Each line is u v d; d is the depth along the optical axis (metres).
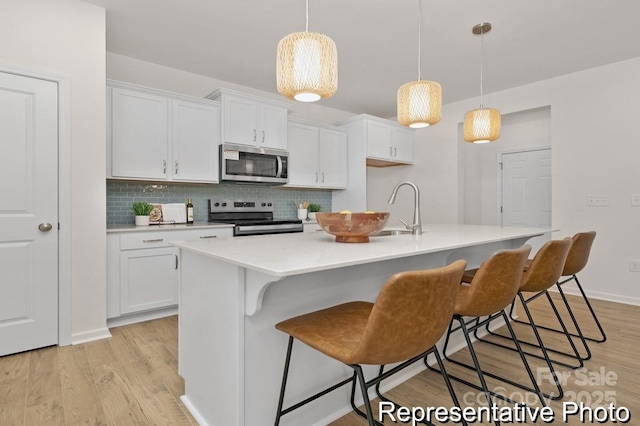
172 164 3.23
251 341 1.33
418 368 2.04
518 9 2.58
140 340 2.49
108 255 2.69
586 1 2.48
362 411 1.63
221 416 1.40
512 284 1.47
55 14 2.35
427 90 2.14
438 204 4.93
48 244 2.34
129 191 3.34
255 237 2.00
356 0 2.47
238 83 4.11
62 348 2.34
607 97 3.54
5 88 2.18
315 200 4.88
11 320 2.22
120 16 2.67
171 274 3.01
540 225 4.75
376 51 3.28
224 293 1.38
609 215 3.53
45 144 2.32
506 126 5.07
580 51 3.26
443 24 2.79
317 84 1.58
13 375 1.95
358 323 1.29
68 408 1.64
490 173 5.25
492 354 2.28
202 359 1.56
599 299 3.56
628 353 2.26
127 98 2.98
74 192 2.43
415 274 0.94
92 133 2.49
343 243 1.69
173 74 3.67
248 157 3.67
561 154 3.83
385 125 4.79
